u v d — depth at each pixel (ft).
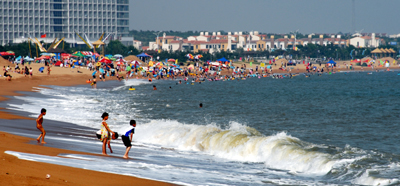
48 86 586.86
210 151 198.39
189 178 131.23
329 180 140.36
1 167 107.14
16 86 530.68
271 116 355.56
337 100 530.68
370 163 155.63
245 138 192.44
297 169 158.61
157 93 592.19
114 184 110.22
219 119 335.26
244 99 531.91
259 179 139.64
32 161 121.90
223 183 128.88
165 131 228.43
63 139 190.80
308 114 371.97
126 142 160.45
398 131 268.00
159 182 119.65
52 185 97.60
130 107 401.08
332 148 180.14
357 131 269.44
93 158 147.64
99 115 319.88
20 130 203.10
